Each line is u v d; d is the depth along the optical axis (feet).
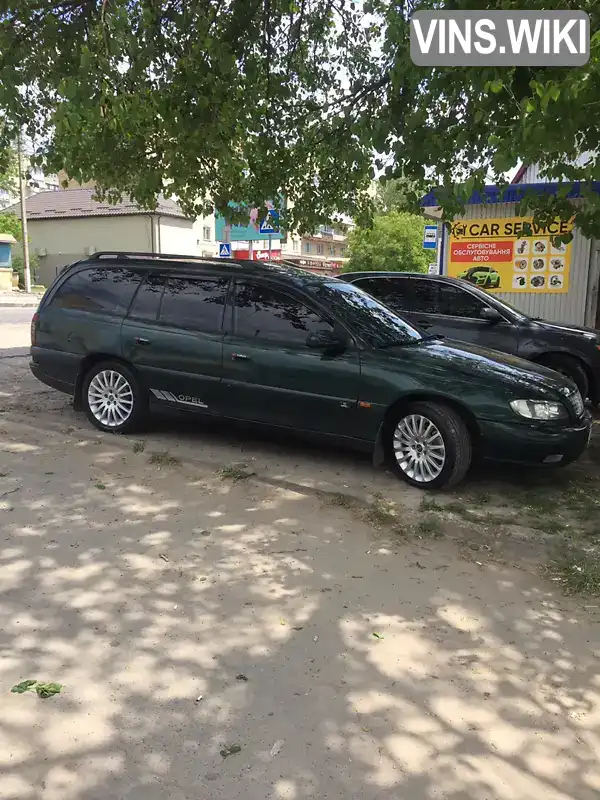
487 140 17.11
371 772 8.10
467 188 15.31
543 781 8.10
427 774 8.10
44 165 28.32
